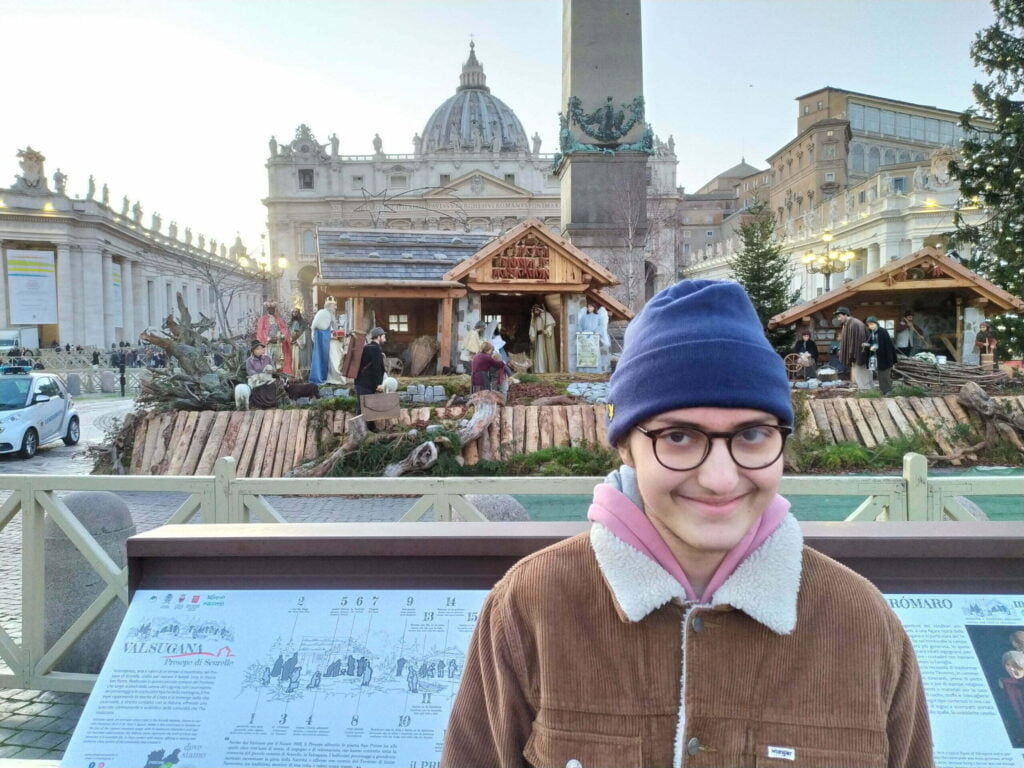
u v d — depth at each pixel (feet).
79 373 117.80
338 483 11.79
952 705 6.43
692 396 4.10
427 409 39.70
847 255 115.65
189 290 300.20
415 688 6.80
